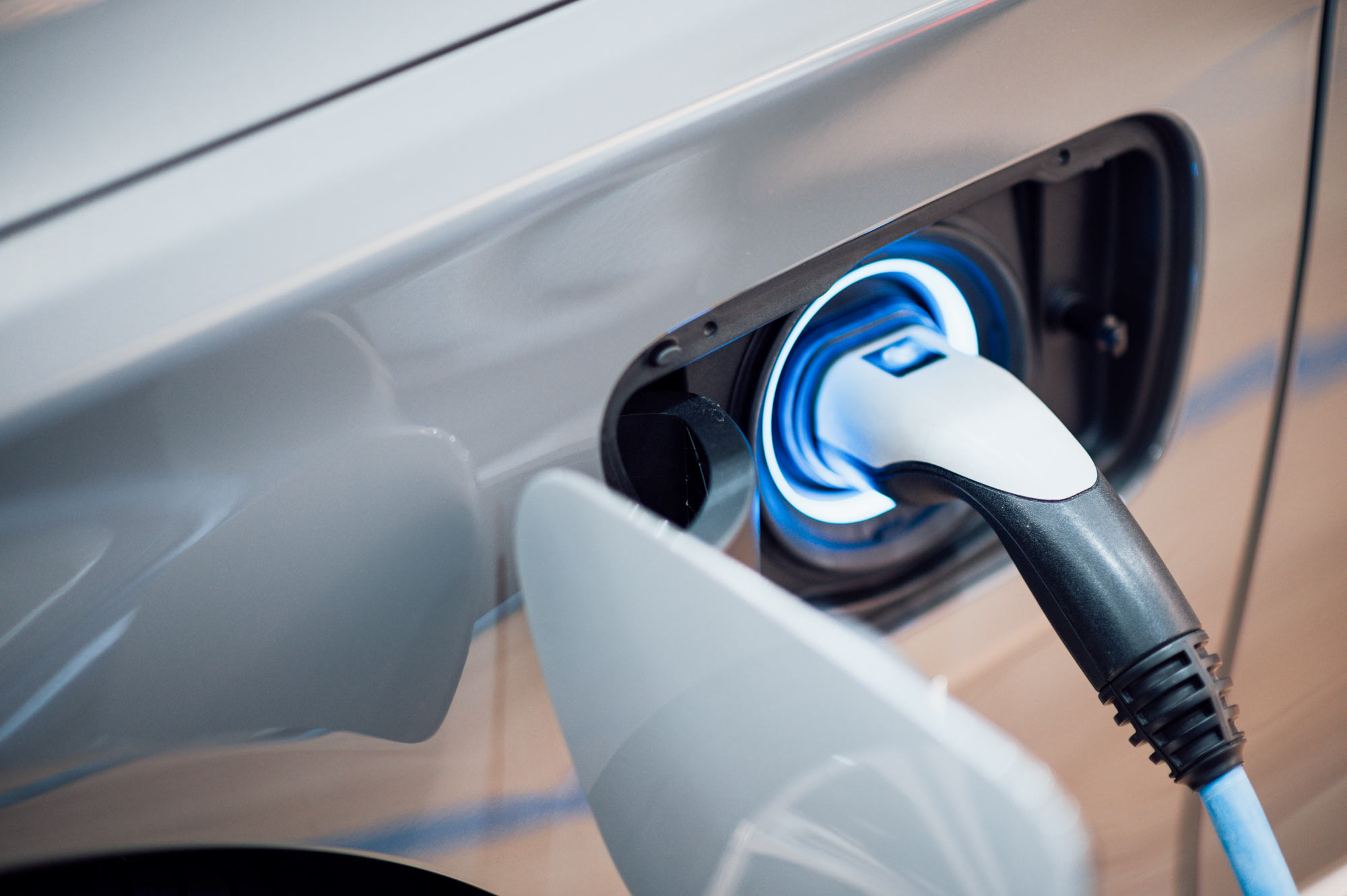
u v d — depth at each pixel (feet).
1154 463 2.25
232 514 1.47
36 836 1.55
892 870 1.29
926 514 2.21
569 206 1.54
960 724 1.16
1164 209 2.10
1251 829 1.72
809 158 1.68
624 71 1.62
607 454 1.72
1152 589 1.74
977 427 1.86
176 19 1.75
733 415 1.97
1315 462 2.42
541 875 1.88
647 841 1.64
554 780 1.81
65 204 1.55
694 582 1.31
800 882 1.43
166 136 1.60
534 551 1.53
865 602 2.16
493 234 1.51
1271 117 2.08
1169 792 2.50
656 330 1.65
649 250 1.61
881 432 1.95
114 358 1.41
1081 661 1.79
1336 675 2.68
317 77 1.65
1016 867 1.14
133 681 1.49
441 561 1.61
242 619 1.52
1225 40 1.98
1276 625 2.53
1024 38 1.78
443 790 1.75
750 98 1.62
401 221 1.49
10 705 1.45
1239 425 2.30
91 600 1.45
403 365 1.51
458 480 1.58
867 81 1.68
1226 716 1.72
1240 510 2.37
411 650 1.63
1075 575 1.75
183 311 1.44
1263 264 2.19
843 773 1.28
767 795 1.39
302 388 1.47
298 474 1.49
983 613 2.21
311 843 1.71
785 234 1.69
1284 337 2.28
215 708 1.55
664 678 1.45
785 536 2.07
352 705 1.63
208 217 1.51
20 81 1.69
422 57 1.65
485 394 1.57
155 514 1.45
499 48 1.65
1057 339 2.24
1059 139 1.87
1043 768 1.13
